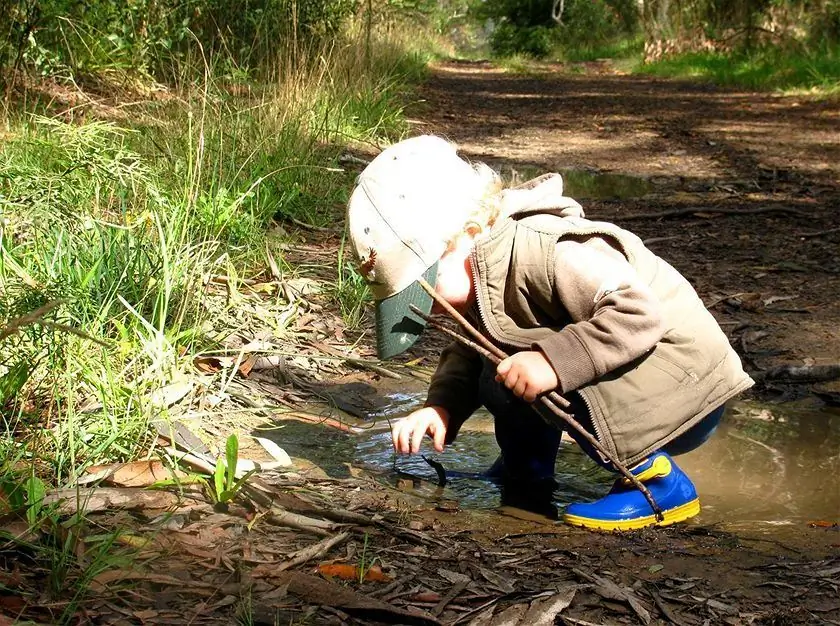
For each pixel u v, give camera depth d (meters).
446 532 2.56
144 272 3.71
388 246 2.52
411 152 2.58
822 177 8.80
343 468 2.98
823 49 18.73
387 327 2.56
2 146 5.37
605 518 2.64
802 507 2.81
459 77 22.72
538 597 2.22
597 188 8.28
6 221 4.00
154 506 2.49
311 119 7.39
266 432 3.20
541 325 2.62
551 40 38.25
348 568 2.28
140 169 4.82
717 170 9.24
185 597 2.10
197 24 9.37
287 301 4.37
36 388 2.92
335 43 10.32
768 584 2.33
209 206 4.68
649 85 20.61
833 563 2.44
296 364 3.82
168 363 3.28
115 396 2.89
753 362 4.09
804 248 6.05
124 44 8.40
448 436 2.90
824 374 3.97
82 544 2.21
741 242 6.22
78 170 4.67
